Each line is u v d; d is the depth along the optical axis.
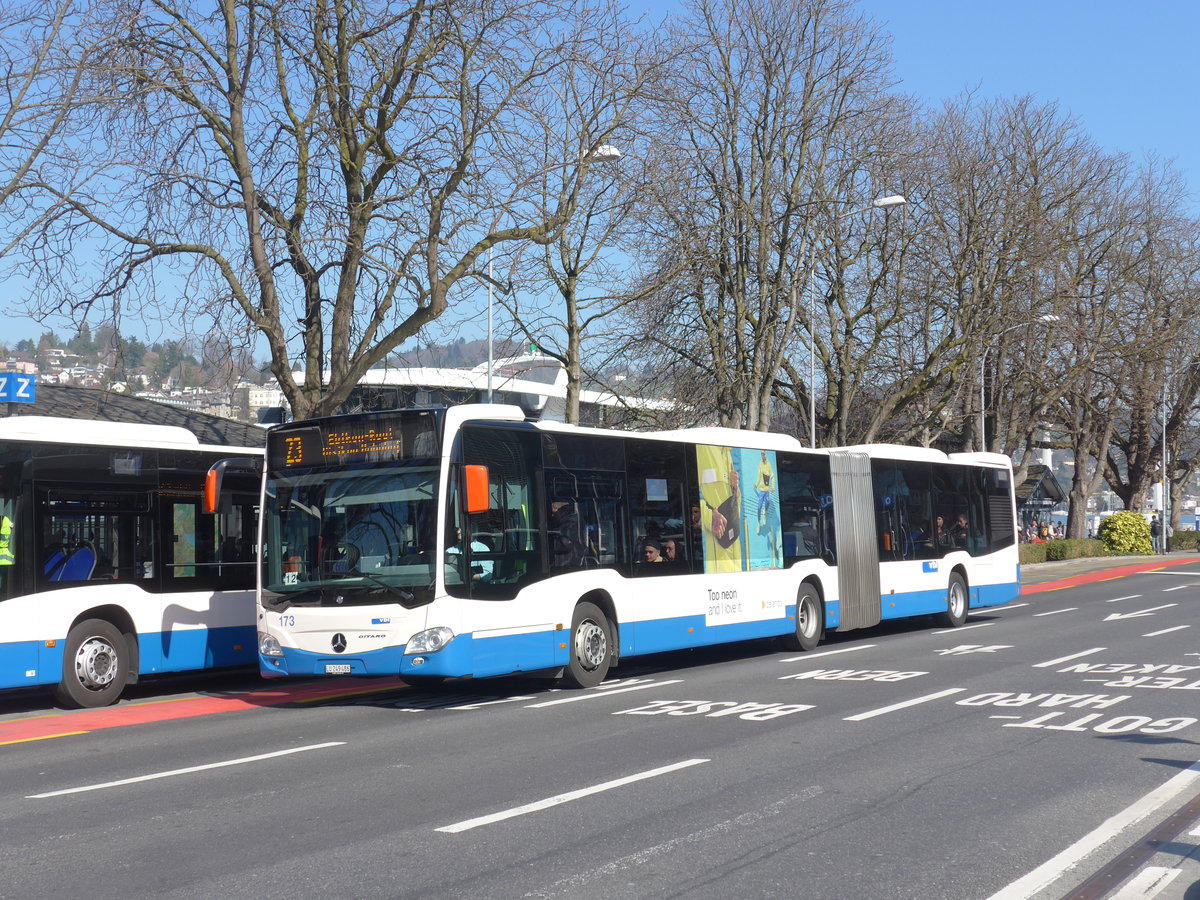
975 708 12.33
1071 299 40.88
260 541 13.92
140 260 19.66
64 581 14.10
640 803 8.12
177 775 9.53
